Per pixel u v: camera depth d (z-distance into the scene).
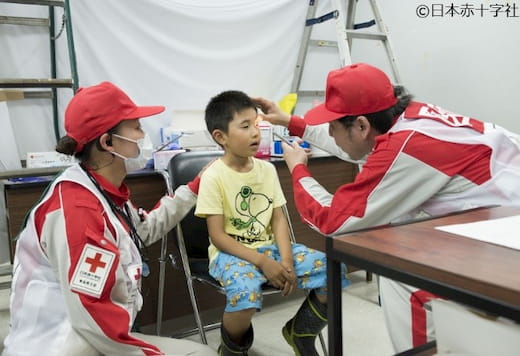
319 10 2.86
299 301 2.37
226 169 1.58
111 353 0.97
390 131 1.18
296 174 1.33
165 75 2.34
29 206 1.66
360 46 3.03
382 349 1.86
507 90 2.31
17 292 1.03
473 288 0.61
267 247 1.56
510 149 1.19
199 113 2.29
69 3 1.96
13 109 2.03
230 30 2.50
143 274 1.21
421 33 2.66
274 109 1.77
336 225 1.12
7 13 1.97
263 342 1.94
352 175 2.54
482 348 0.68
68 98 2.13
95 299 0.93
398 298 1.25
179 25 2.34
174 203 1.50
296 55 2.79
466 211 1.02
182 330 2.03
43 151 2.12
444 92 2.60
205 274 1.64
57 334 0.98
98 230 0.98
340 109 1.22
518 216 0.94
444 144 1.11
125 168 1.16
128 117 1.10
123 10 2.18
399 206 1.13
